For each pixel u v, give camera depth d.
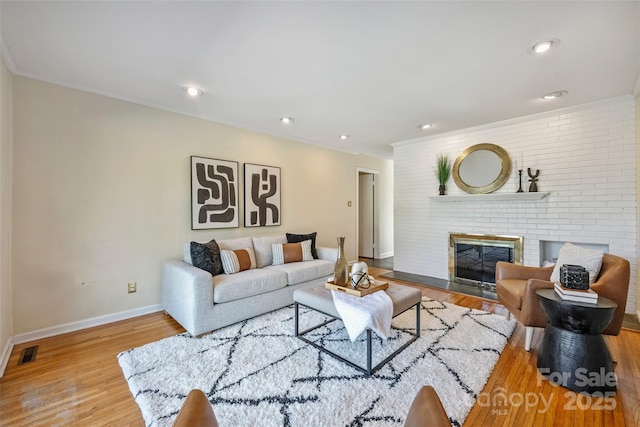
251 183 4.01
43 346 2.32
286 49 2.06
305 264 3.59
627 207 2.96
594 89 2.73
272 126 3.95
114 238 2.85
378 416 1.52
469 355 2.13
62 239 2.56
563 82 2.59
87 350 2.26
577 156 3.24
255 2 1.58
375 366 1.97
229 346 2.29
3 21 1.71
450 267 4.33
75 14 1.66
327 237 5.21
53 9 1.62
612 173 3.04
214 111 3.34
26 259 2.39
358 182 6.24
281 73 2.42
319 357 2.12
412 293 2.37
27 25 1.76
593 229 3.16
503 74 2.43
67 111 2.58
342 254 2.48
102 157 2.77
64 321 2.57
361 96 2.90
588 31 1.83
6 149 2.18
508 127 3.75
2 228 2.06
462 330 2.56
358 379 1.85
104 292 2.79
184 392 1.72
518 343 2.36
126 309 2.92
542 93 2.83
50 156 2.50
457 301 3.40
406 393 1.71
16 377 1.90
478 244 4.04
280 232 4.43
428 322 2.75
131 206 2.95
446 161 4.32
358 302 2.09
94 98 2.72
